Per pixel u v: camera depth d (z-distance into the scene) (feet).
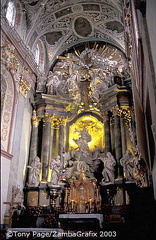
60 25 58.34
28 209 45.03
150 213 33.32
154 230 30.32
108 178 47.32
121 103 52.19
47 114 54.44
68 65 60.34
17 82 47.21
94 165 52.31
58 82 58.13
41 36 60.18
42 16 53.52
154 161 32.48
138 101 40.06
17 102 46.57
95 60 59.47
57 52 62.85
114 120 51.90
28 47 52.54
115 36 58.59
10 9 48.34
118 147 49.11
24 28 51.78
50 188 47.14
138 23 33.12
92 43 62.80
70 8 54.49
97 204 46.60
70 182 49.73
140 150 36.35
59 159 50.70
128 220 37.40
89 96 57.82
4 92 44.14
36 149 52.16
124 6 43.11
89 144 55.67
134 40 37.58
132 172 44.60
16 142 44.60
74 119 58.54
